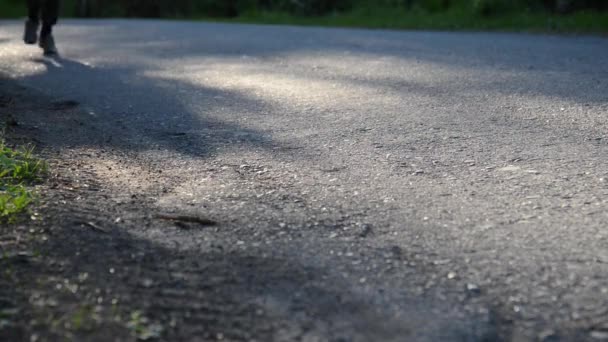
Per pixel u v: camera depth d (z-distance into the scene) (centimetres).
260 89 635
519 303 223
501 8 1491
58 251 256
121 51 982
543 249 264
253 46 1025
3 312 212
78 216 294
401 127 471
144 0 2286
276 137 451
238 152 416
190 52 960
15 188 326
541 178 351
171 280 237
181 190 343
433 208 311
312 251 264
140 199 326
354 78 695
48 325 206
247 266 250
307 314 217
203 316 214
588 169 364
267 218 300
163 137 457
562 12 1412
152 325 208
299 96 596
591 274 242
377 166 380
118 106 564
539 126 466
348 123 488
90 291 227
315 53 923
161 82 685
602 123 470
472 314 217
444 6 1695
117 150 423
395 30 1335
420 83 657
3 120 499
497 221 294
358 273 245
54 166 379
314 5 1917
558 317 215
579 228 284
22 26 1547
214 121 502
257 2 2153
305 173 370
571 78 669
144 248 264
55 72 762
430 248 267
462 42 1041
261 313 217
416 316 216
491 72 720
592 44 980
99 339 199
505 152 402
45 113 535
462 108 532
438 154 401
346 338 204
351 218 300
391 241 274
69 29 1438
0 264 243
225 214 306
